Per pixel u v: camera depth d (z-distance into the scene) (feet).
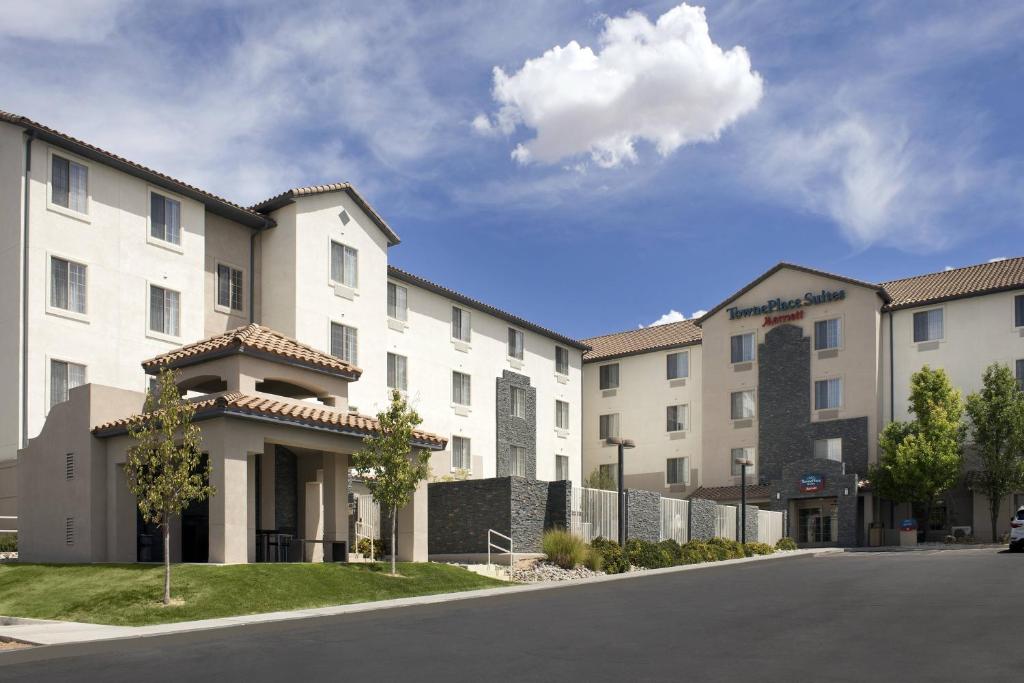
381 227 130.62
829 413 167.63
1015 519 111.86
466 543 94.43
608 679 32.73
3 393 89.51
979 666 34.04
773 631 44.14
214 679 33.47
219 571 63.98
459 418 152.87
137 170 101.35
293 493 85.30
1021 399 146.92
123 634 47.73
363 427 79.61
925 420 150.51
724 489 176.45
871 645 39.27
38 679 34.06
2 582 66.64
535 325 174.60
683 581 77.41
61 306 93.50
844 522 156.35
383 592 67.92
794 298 175.32
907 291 170.81
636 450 194.80
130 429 61.41
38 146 92.99
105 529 74.43
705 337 185.88
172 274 105.29
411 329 143.43
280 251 116.98
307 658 37.88
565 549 91.20
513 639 42.80
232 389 75.66
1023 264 163.22
